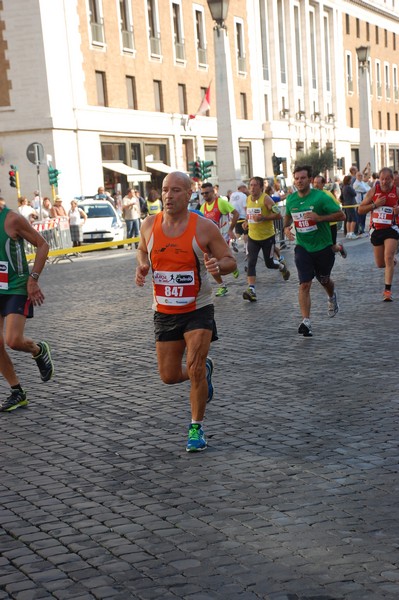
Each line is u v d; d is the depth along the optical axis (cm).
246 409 806
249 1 6419
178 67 5475
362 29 8975
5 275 827
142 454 680
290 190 3878
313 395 849
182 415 797
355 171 3866
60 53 4309
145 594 439
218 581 450
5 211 821
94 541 510
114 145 4778
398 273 1970
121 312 1555
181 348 700
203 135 5716
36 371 1045
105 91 4725
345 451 662
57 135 4269
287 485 592
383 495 565
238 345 1145
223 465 642
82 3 4494
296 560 471
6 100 4266
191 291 678
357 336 1165
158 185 5234
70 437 741
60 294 1927
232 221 1703
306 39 7588
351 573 453
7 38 4219
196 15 5775
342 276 1962
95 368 1044
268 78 6925
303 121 7375
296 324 1302
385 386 870
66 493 596
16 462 675
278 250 1764
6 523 545
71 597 440
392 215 1481
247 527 520
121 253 3238
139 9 5056
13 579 464
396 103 10038
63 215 3422
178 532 517
